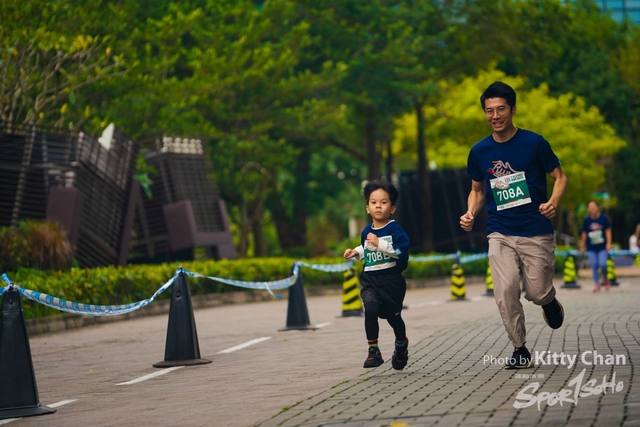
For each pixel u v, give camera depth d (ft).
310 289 140.56
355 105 201.46
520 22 205.87
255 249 216.95
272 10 164.04
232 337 71.67
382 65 184.14
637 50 294.66
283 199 242.99
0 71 116.26
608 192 299.99
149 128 146.00
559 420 30.25
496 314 79.05
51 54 123.95
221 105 162.30
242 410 37.27
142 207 146.00
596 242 112.88
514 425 29.96
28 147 112.16
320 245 283.79
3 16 109.19
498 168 42.47
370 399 36.81
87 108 121.08
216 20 169.27
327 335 68.59
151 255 145.69
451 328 66.80
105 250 120.78
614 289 120.06
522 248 42.11
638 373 39.14
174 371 51.90
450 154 225.76
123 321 97.14
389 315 44.34
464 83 230.07
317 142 220.02
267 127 167.63
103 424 36.29
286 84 166.81
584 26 289.94
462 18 204.54
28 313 84.53
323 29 183.73
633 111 291.17
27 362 39.78
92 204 119.03
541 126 233.35
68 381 51.13
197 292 119.55
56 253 103.91
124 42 136.36
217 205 157.28
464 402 34.63
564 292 116.16
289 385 43.60
